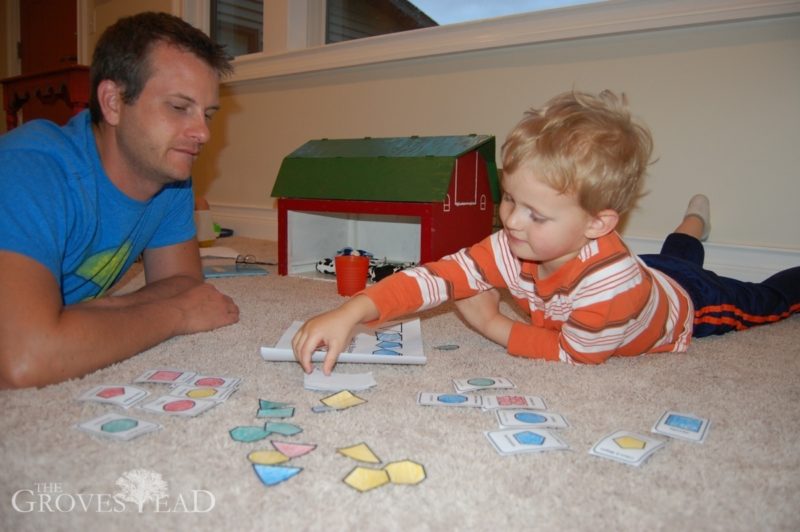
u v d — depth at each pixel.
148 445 0.73
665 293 1.19
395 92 2.49
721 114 1.81
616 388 0.99
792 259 1.75
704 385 1.02
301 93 2.82
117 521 0.59
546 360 1.14
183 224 1.40
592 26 1.94
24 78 2.99
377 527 0.59
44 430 0.76
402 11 2.71
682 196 1.90
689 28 1.81
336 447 0.75
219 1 3.32
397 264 2.12
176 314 1.18
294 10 2.84
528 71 2.12
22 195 0.90
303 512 0.61
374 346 1.13
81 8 4.07
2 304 0.86
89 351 0.94
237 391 0.93
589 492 0.66
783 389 1.00
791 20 1.68
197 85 1.03
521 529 0.59
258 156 3.06
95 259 1.15
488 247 1.17
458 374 1.05
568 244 1.01
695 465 0.73
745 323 1.42
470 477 0.68
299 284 1.90
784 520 0.62
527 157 0.96
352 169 1.90
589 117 0.99
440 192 1.70
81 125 1.08
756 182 1.79
